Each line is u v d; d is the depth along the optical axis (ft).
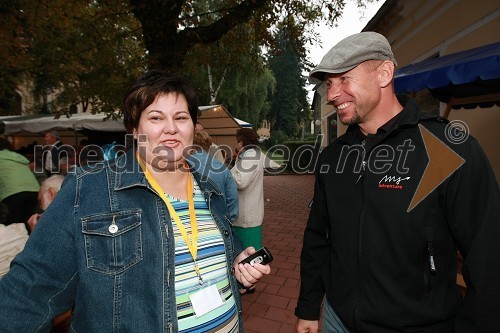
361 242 4.39
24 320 2.90
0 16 16.66
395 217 4.11
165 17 15.25
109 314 3.12
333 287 4.83
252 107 78.89
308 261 5.61
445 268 4.09
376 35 4.36
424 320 4.00
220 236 4.22
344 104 4.48
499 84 10.30
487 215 3.57
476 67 8.04
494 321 3.42
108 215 3.29
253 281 4.17
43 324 3.01
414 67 12.84
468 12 15.87
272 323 9.40
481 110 15.40
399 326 4.08
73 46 17.01
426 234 3.98
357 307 4.38
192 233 3.85
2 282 2.97
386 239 4.17
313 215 5.62
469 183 3.70
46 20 17.80
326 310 5.18
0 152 15.15
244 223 10.32
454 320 4.12
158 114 3.70
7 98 40.75
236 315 4.19
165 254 3.48
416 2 20.59
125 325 3.14
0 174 14.79
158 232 3.53
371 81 4.32
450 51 17.48
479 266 3.51
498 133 14.42
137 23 19.11
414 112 4.31
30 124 29.94
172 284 3.44
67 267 3.12
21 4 16.67
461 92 11.56
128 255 3.26
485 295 3.43
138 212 3.46
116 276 3.16
